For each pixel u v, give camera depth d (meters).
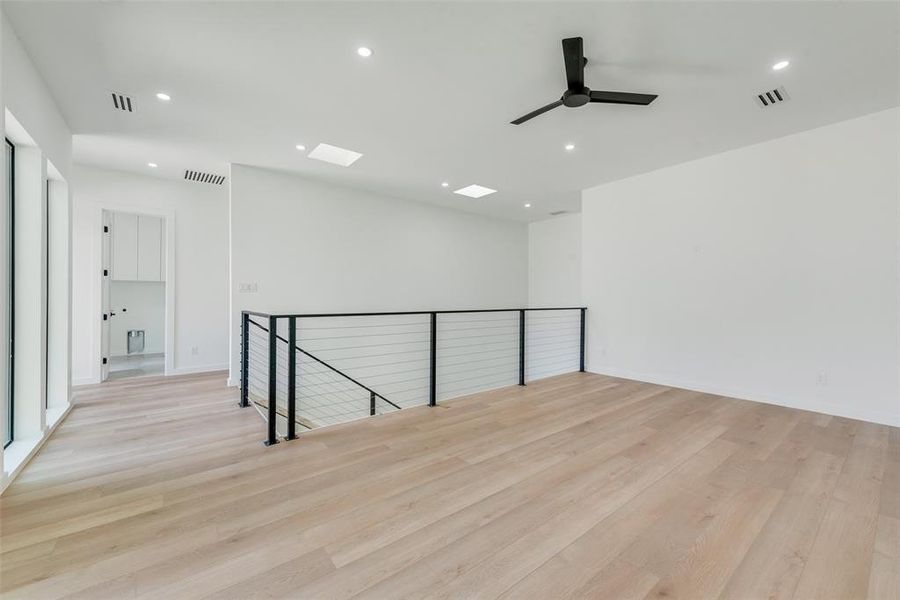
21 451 2.34
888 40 2.16
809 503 1.86
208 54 2.31
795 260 3.43
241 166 4.36
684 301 4.18
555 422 3.04
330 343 5.09
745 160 3.73
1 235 1.88
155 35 2.14
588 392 3.98
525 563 1.44
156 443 2.62
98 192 4.46
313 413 4.97
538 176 4.63
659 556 1.48
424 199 5.82
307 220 4.83
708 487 2.01
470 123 3.23
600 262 4.98
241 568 1.41
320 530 1.64
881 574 1.38
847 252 3.17
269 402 2.60
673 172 4.27
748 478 2.11
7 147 2.46
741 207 3.75
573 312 5.50
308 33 2.13
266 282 4.53
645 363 4.52
